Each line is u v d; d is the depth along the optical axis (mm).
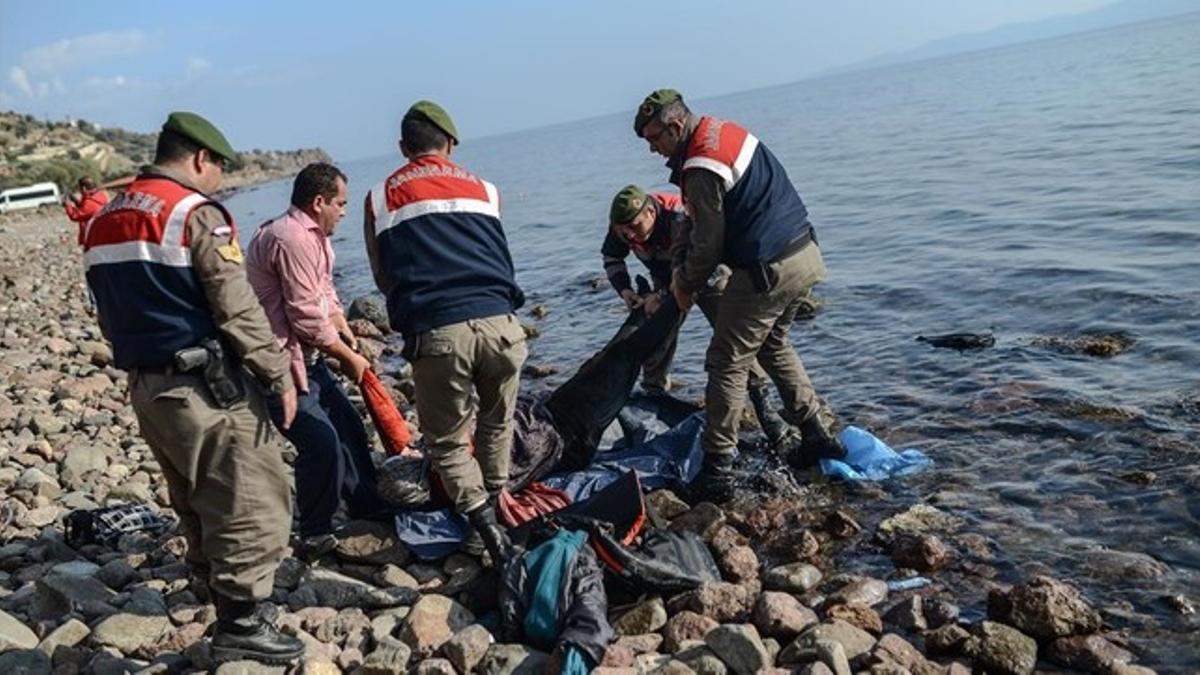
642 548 5012
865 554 5406
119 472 7203
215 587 4082
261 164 157500
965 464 6383
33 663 4227
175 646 4438
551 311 14227
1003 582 4902
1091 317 9258
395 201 4812
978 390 7723
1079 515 5492
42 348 12320
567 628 4258
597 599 4430
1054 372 7875
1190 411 6656
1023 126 33406
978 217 15984
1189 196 14531
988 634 4281
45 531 5801
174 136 3982
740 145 5590
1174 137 22641
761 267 5594
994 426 6934
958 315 10172
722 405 5926
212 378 3871
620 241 7227
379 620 4645
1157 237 12102
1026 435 6699
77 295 19562
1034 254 12281
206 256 3801
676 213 6852
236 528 4031
